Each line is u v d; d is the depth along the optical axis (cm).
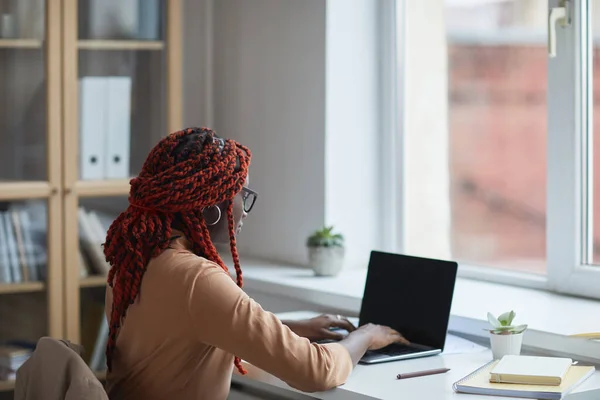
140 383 205
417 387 211
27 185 330
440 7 342
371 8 354
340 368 212
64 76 334
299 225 361
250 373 232
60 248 336
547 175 303
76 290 340
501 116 325
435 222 348
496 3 324
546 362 217
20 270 331
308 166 354
